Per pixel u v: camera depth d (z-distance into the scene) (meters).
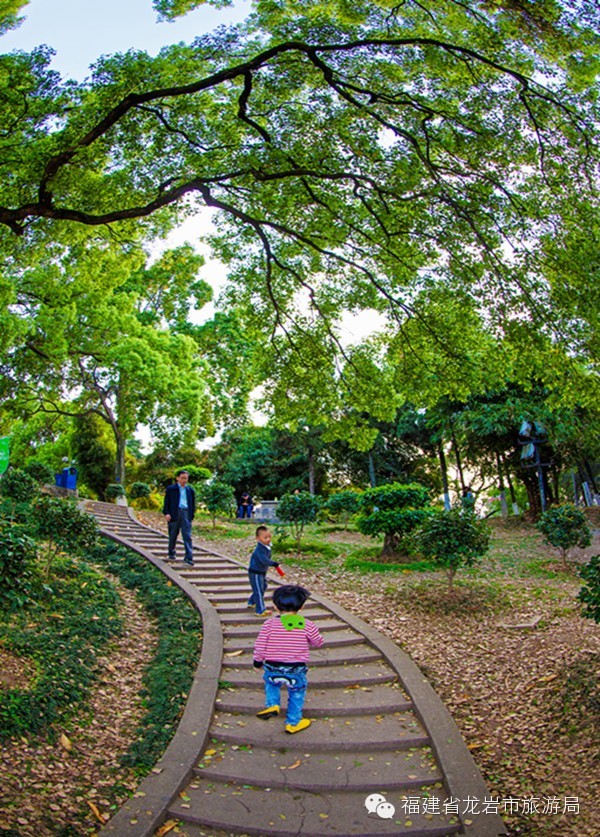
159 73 7.57
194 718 6.12
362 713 6.54
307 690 7.08
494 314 8.64
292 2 7.68
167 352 25.22
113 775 5.18
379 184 8.51
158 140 8.38
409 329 10.66
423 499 14.77
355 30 7.43
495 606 10.77
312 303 11.52
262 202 9.38
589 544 13.95
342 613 9.75
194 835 4.57
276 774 5.32
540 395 21.00
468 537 10.93
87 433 31.20
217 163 8.58
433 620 10.05
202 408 26.92
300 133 8.27
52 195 8.21
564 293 7.70
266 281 11.58
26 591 6.30
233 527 20.42
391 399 11.80
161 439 25.59
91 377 27.36
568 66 6.92
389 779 5.27
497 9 6.66
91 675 6.85
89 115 7.55
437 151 8.37
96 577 10.55
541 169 7.96
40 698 5.92
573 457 21.61
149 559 12.46
